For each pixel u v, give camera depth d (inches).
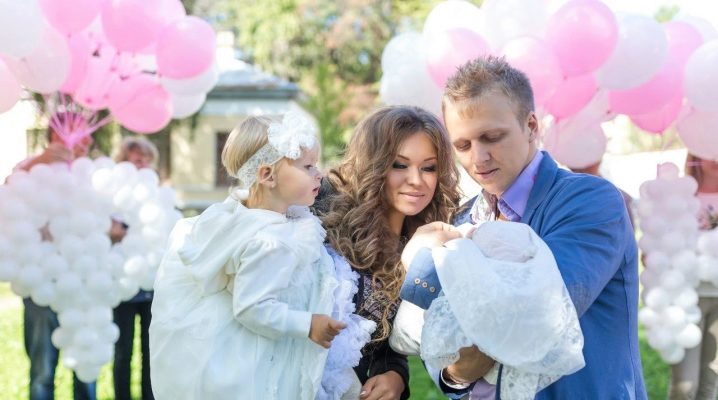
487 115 78.6
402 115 92.3
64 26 169.0
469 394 83.7
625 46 163.5
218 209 88.5
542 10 171.9
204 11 776.3
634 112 179.6
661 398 201.3
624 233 79.0
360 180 92.7
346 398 88.4
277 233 84.2
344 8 1039.0
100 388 216.8
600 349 77.7
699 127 173.5
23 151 288.5
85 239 171.0
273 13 1021.2
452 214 97.3
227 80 690.8
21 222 164.4
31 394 178.5
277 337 81.9
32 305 178.4
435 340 72.1
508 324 68.7
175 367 83.2
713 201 178.4
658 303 173.5
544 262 71.3
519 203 84.3
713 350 176.4
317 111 796.0
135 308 195.0
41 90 173.5
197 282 84.9
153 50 189.0
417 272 76.8
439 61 166.9
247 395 80.9
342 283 87.6
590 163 191.5
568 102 176.7
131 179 181.0
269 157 86.9
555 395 76.3
